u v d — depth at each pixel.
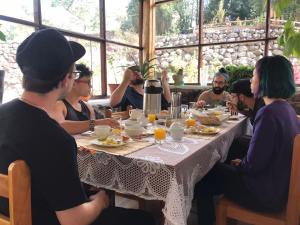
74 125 1.53
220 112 2.33
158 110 2.16
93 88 4.36
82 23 4.11
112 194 1.34
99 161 1.22
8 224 0.77
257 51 4.36
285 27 2.58
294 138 1.18
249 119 2.51
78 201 0.75
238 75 3.86
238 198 1.33
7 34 3.13
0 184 0.74
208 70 4.76
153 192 1.07
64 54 0.77
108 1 4.48
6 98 3.23
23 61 0.75
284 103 1.31
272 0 4.07
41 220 0.78
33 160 0.72
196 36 4.83
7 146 0.75
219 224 1.37
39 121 0.74
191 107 2.90
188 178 1.15
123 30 4.88
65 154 0.74
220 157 1.60
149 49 5.25
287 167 1.22
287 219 1.20
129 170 1.14
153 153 1.19
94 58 4.36
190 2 4.81
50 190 0.72
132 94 2.83
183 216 1.02
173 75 4.66
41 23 3.43
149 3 5.13
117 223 1.02
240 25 4.45
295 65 3.71
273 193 1.24
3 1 3.02
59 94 0.82
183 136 1.56
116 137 1.46
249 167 1.27
